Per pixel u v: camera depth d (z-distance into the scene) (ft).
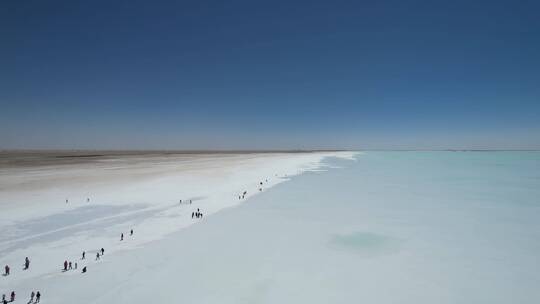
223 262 60.23
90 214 94.68
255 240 72.59
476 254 64.69
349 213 98.58
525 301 47.16
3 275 54.13
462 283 52.42
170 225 83.97
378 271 56.80
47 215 92.94
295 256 63.52
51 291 48.91
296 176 202.80
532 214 97.55
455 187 155.12
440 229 81.92
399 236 76.28
